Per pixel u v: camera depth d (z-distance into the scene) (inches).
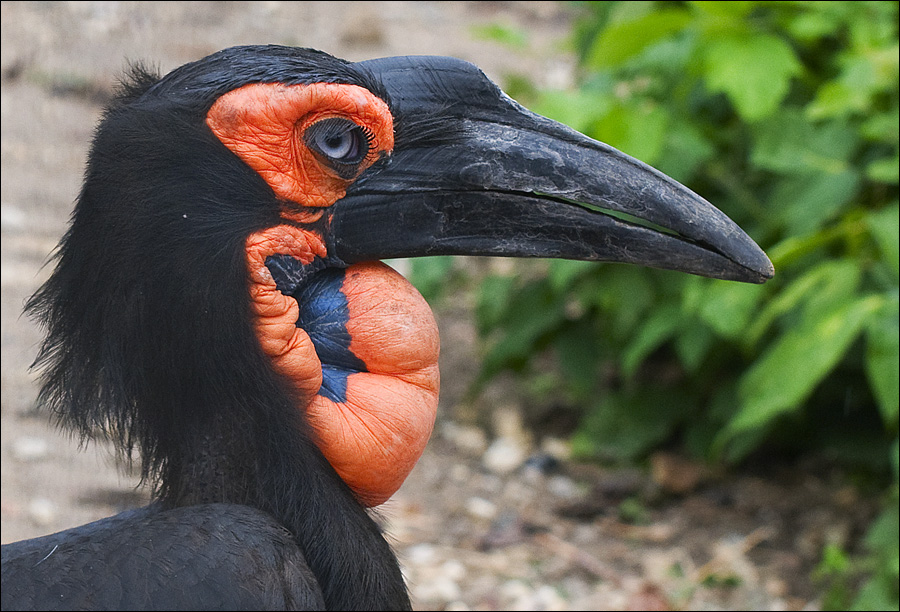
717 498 406.0
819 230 366.0
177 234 195.0
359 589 200.5
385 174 213.2
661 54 393.7
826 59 401.4
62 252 205.6
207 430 199.2
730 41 364.2
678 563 372.8
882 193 373.4
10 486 388.2
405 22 818.8
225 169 199.2
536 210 217.9
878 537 311.4
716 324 350.6
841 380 399.2
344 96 203.6
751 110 354.6
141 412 200.2
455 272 541.0
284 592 182.5
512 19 860.0
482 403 474.0
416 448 209.0
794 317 369.7
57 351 206.5
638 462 427.5
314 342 209.8
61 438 419.5
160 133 196.5
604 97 378.3
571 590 360.2
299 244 206.8
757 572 365.4
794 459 422.3
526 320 434.0
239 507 191.0
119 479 399.5
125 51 650.2
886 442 397.7
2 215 535.5
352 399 205.9
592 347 438.6
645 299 398.6
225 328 196.7
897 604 304.0
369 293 211.6
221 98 198.8
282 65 202.7
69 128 599.5
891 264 325.1
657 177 216.5
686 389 434.9
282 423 198.7
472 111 215.5
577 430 454.0
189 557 180.1
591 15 505.4
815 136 368.5
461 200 215.8
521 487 419.2
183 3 734.5
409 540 386.0
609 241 218.7
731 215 399.2
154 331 195.6
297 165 204.2
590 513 402.0
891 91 364.8
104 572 179.8
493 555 379.6
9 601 177.9
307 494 198.8
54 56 634.2
